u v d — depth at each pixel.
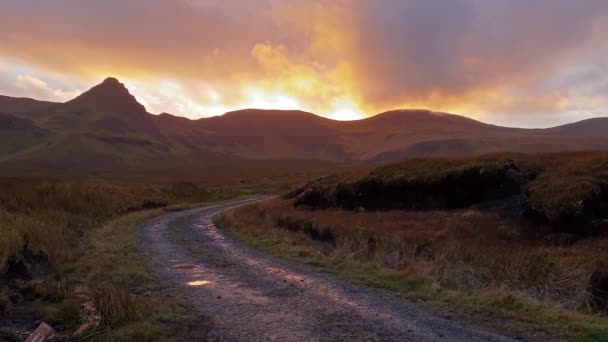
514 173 24.53
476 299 9.79
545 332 7.76
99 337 7.21
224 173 168.88
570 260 12.84
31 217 17.95
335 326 8.16
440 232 18.78
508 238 18.00
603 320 8.56
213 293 10.73
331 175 36.69
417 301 10.01
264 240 20.03
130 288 11.09
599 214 18.09
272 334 7.70
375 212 27.34
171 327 7.96
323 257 15.86
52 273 11.83
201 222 29.47
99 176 136.75
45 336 7.10
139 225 26.12
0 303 8.37
